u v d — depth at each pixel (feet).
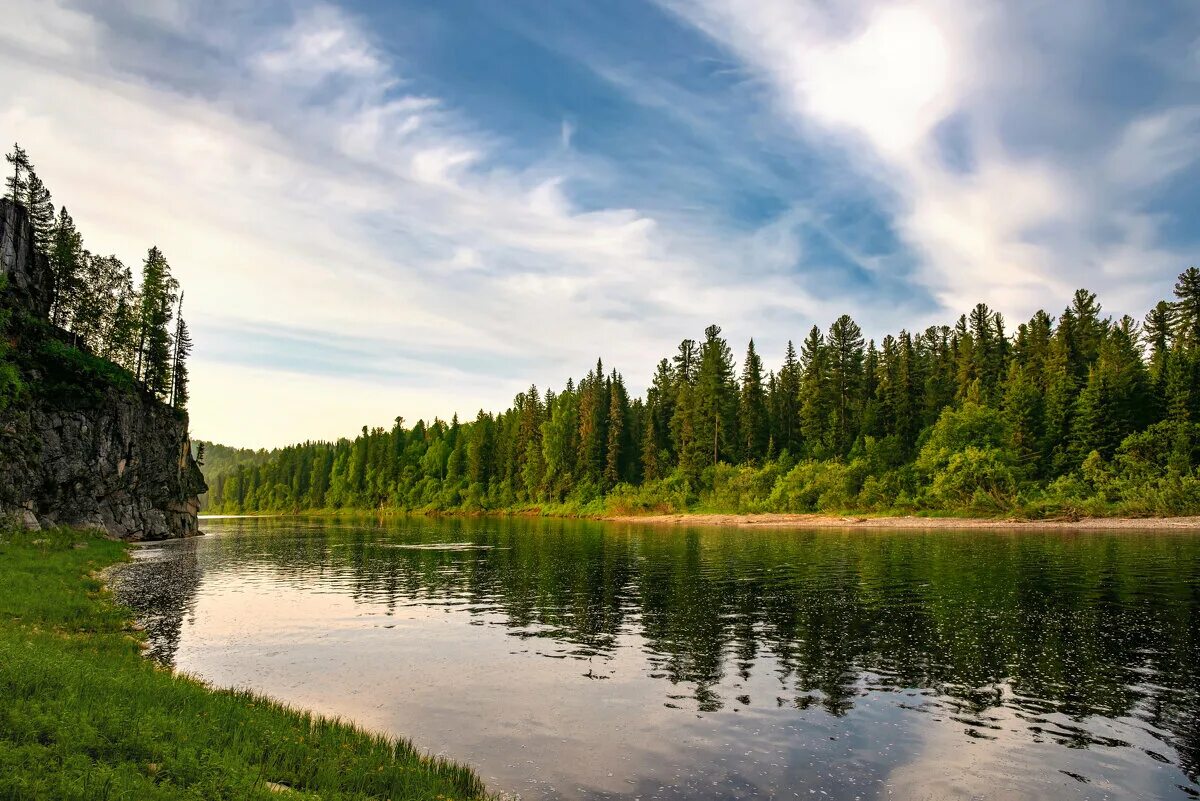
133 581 110.93
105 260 283.18
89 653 51.70
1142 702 47.32
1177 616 74.02
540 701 48.11
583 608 85.05
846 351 365.81
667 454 393.09
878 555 140.26
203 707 38.88
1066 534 181.47
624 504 363.35
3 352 149.89
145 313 274.36
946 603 83.25
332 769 32.14
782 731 42.16
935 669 55.47
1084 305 338.75
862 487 284.41
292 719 40.57
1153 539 161.38
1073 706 46.62
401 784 31.50
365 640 67.41
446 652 62.54
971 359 351.87
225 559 151.53
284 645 65.21
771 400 411.54
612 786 34.06
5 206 194.29
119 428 200.23
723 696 49.14
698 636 68.33
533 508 428.56
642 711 45.91
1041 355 337.72
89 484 187.93
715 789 33.88
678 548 168.35
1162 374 268.41
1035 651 60.49
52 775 23.88
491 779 34.83
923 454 282.77
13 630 57.67
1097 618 73.31
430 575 120.06
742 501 316.19
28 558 110.73
